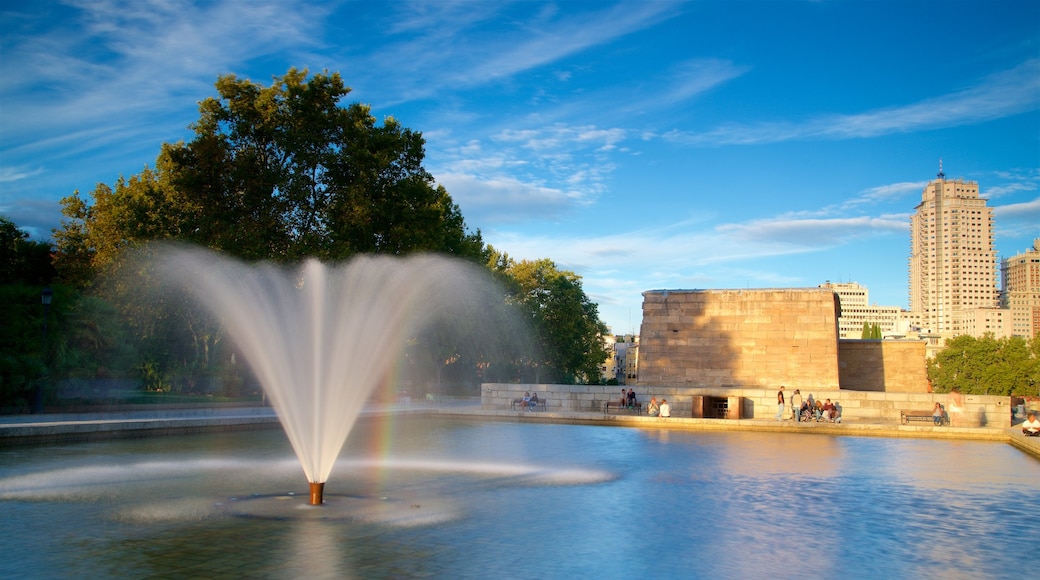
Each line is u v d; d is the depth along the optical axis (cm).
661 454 2250
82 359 3123
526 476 1711
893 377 4800
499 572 893
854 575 919
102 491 1395
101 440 2281
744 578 895
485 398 4234
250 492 1402
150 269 3956
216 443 2284
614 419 3616
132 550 966
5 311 2898
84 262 5197
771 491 1547
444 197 5981
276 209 4266
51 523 1118
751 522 1222
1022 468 2025
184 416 2912
